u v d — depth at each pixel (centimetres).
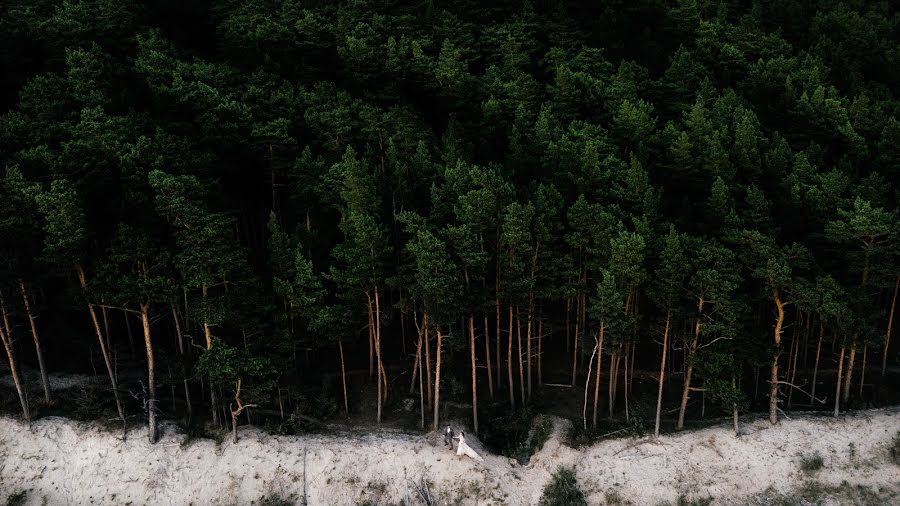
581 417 5303
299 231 5241
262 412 5194
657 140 6100
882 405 5350
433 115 7288
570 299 5675
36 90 5550
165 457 4728
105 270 4488
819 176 5628
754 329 5084
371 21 8219
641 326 5319
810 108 6569
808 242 5259
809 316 5547
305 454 4850
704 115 6450
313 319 4850
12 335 5381
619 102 6744
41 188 4419
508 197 4953
